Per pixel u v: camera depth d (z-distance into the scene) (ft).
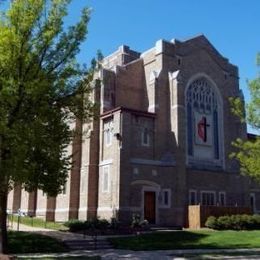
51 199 136.87
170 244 86.69
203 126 145.38
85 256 70.13
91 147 128.88
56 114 66.18
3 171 59.62
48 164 66.13
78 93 69.82
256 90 86.38
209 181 141.28
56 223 119.55
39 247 78.69
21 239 81.87
